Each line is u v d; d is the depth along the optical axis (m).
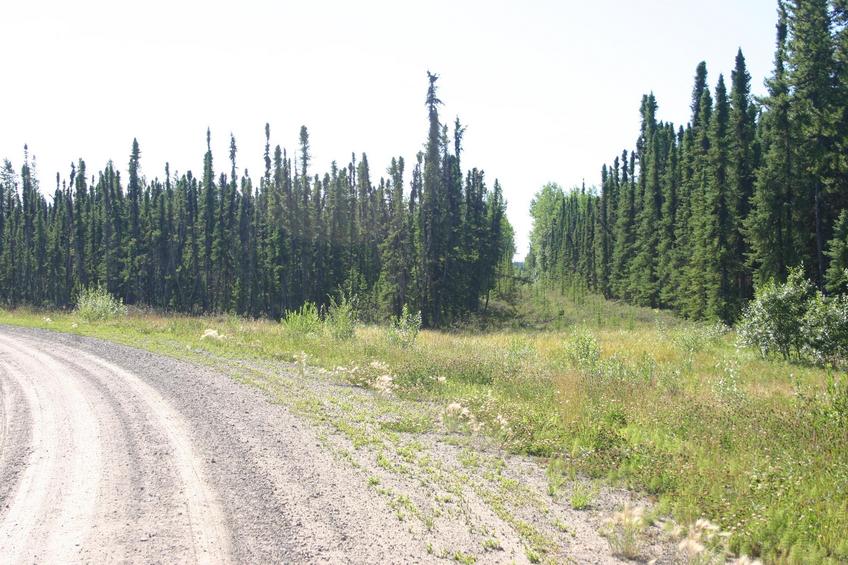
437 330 42.94
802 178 33.84
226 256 70.00
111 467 7.18
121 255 74.56
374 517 5.79
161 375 13.60
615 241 69.25
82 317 29.80
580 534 5.68
